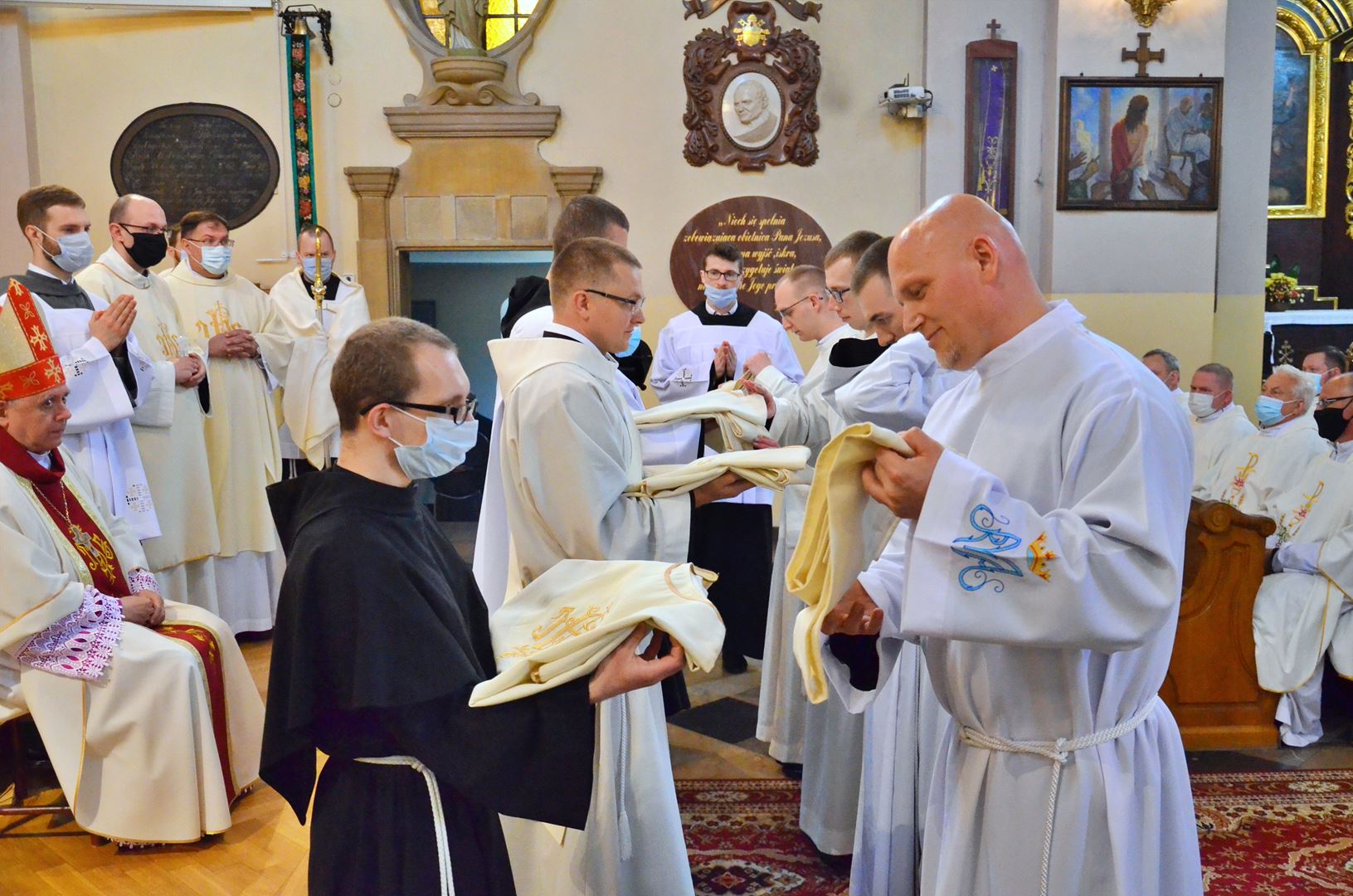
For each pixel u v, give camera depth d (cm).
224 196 880
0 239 862
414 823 177
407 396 181
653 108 895
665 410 291
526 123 878
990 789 185
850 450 164
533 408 242
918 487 165
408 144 886
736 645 529
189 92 877
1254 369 941
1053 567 159
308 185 860
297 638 168
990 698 184
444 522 963
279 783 182
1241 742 440
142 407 497
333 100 882
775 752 402
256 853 347
